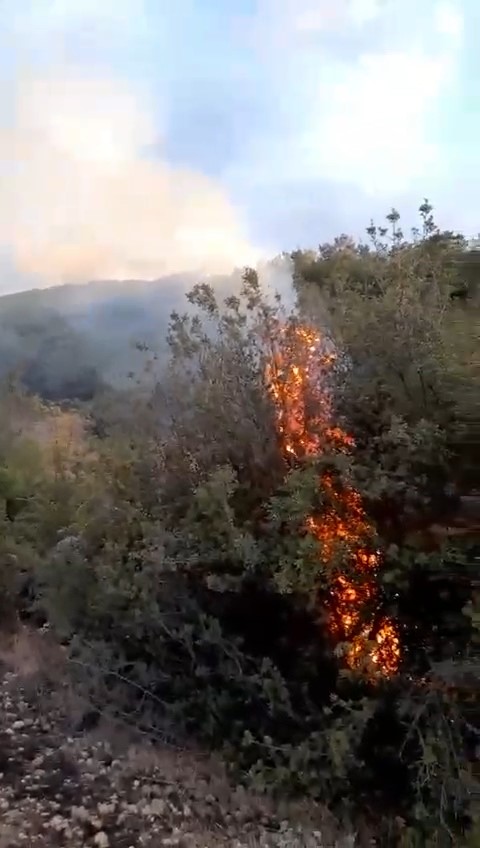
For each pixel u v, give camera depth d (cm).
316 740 405
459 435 391
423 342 406
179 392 500
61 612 544
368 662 395
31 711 535
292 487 418
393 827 380
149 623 483
